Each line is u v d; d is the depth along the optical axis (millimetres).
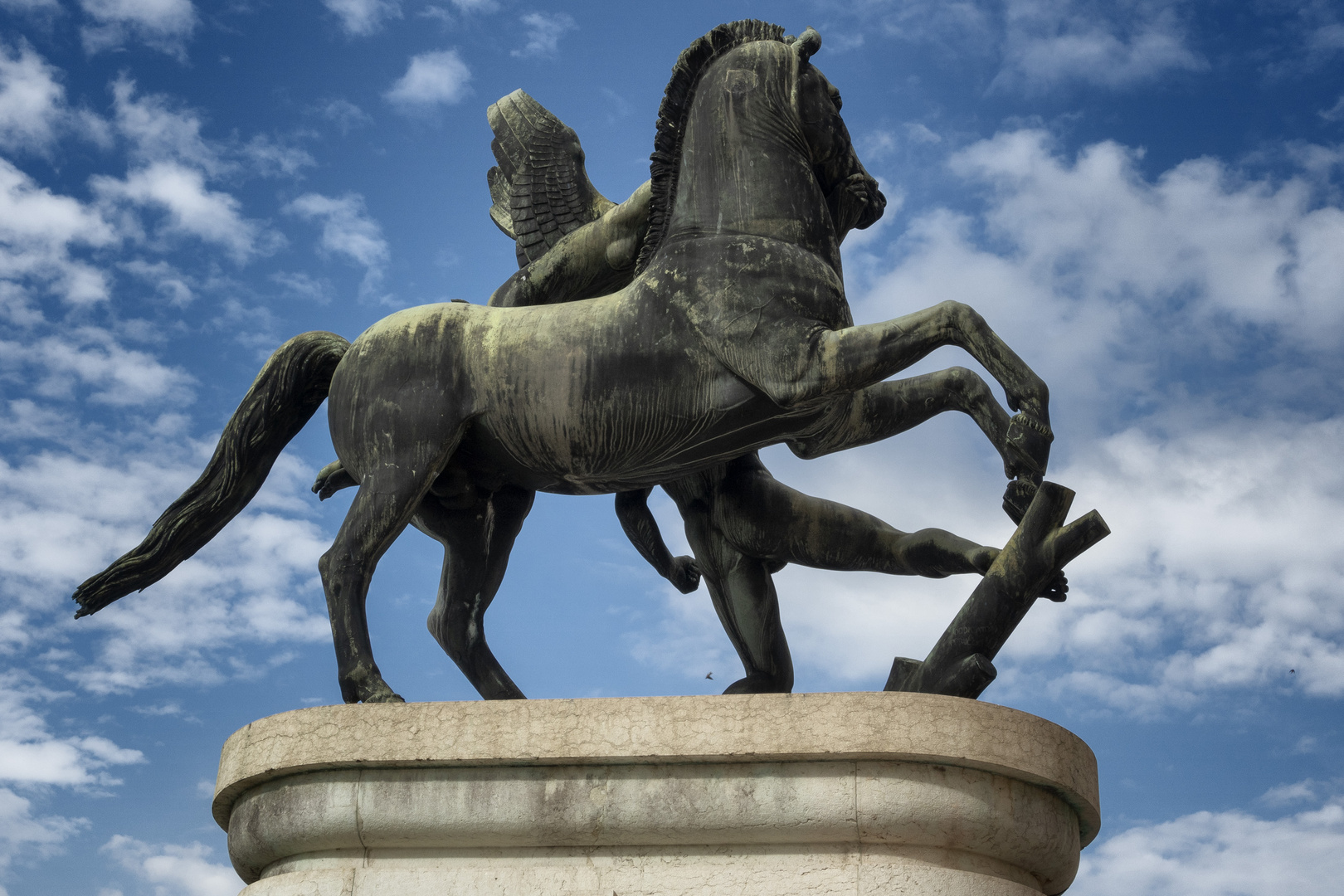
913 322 4031
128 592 4559
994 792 3492
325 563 4273
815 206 4398
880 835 3434
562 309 4422
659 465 4340
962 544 4512
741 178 4367
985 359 4004
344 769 3713
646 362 4219
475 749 3607
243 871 4012
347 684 4109
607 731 3561
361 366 4461
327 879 3625
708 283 4215
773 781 3477
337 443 4496
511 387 4328
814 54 4566
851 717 3477
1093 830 3883
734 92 4441
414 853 3660
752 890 3410
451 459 4484
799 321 4129
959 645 4148
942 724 3473
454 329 4434
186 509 4598
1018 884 3494
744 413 4168
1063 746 3611
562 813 3541
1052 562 4086
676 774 3527
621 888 3471
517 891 3520
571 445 4305
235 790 3895
